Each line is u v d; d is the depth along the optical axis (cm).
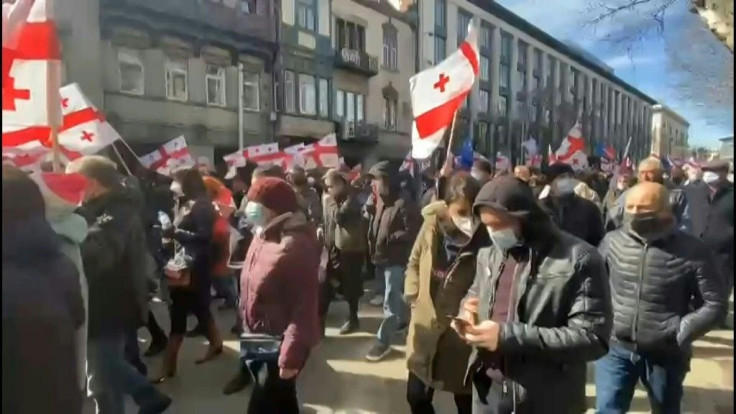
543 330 221
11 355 176
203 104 1911
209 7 1908
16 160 312
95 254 333
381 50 2670
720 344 569
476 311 234
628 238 311
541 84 3800
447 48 3036
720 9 484
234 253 636
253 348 298
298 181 745
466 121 3089
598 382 323
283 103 2183
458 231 332
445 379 324
